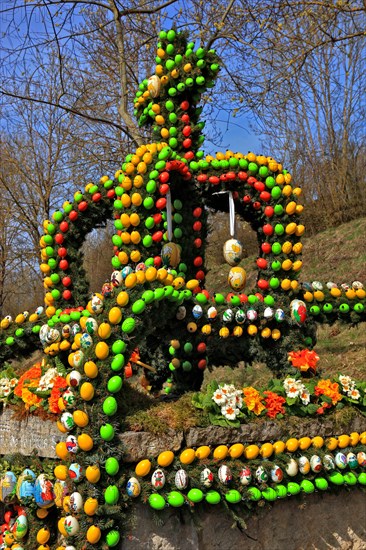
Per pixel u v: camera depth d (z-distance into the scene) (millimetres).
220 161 3879
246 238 15195
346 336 8172
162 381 4031
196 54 4074
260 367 7309
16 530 2928
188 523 2635
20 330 4473
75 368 2646
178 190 4016
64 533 2475
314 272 12086
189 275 4148
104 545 2428
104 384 2562
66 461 2551
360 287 4191
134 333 2668
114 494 2426
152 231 3732
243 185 3906
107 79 8992
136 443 2543
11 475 2980
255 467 2766
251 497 2701
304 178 15797
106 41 8453
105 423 2494
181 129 4082
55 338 3607
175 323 3584
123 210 3730
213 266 14734
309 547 3006
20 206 11141
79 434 2500
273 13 6246
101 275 13383
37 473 2906
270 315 3668
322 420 3049
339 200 14992
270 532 2881
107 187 4176
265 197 3803
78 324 3553
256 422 2852
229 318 3641
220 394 2768
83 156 9000
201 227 4207
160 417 2666
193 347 3660
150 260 3598
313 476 2951
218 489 2656
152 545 2547
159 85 4086
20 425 3090
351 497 3197
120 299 2646
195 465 2635
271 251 3836
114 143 9055
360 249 12117
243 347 3768
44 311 4613
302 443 2928
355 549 3158
